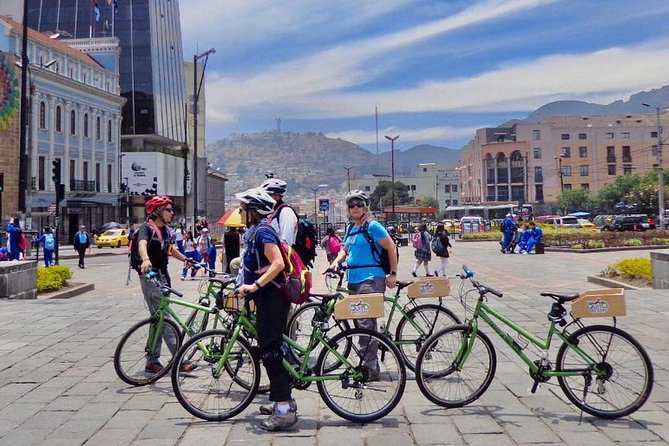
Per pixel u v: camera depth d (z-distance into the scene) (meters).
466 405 5.41
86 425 5.05
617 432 4.70
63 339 8.77
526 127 100.50
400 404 5.51
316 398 5.78
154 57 73.25
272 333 4.93
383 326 6.68
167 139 76.00
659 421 4.92
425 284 6.61
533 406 5.37
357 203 6.09
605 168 98.75
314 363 5.14
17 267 13.38
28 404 5.66
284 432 4.83
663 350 7.39
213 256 22.05
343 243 6.71
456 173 141.88
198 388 5.20
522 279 17.86
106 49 61.25
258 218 5.14
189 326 6.52
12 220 22.78
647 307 10.70
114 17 71.62
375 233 6.03
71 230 51.59
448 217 80.31
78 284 16.28
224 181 105.38
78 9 71.31
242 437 4.73
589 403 5.11
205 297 6.81
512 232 31.05
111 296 14.48
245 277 5.15
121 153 66.44
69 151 50.28
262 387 5.86
